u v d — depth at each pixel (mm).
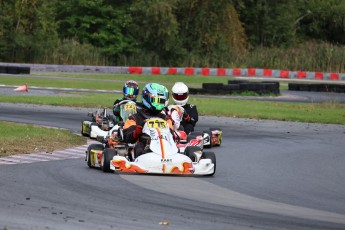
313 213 17984
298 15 149000
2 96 58406
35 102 54062
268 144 35562
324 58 122000
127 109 30469
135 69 110000
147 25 124688
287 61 123750
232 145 34906
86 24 122750
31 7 119250
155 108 24984
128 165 23094
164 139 23812
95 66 108688
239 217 16922
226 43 131000
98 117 37406
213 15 130625
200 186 21531
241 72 113375
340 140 38125
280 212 17844
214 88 73875
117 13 125438
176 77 102875
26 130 35469
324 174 26031
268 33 140875
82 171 23828
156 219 16281
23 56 116438
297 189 22156
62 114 47219
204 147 33719
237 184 22562
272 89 75500
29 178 21734
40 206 17219
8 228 14805
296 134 40625
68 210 16891
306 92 83125
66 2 125625
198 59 127125
